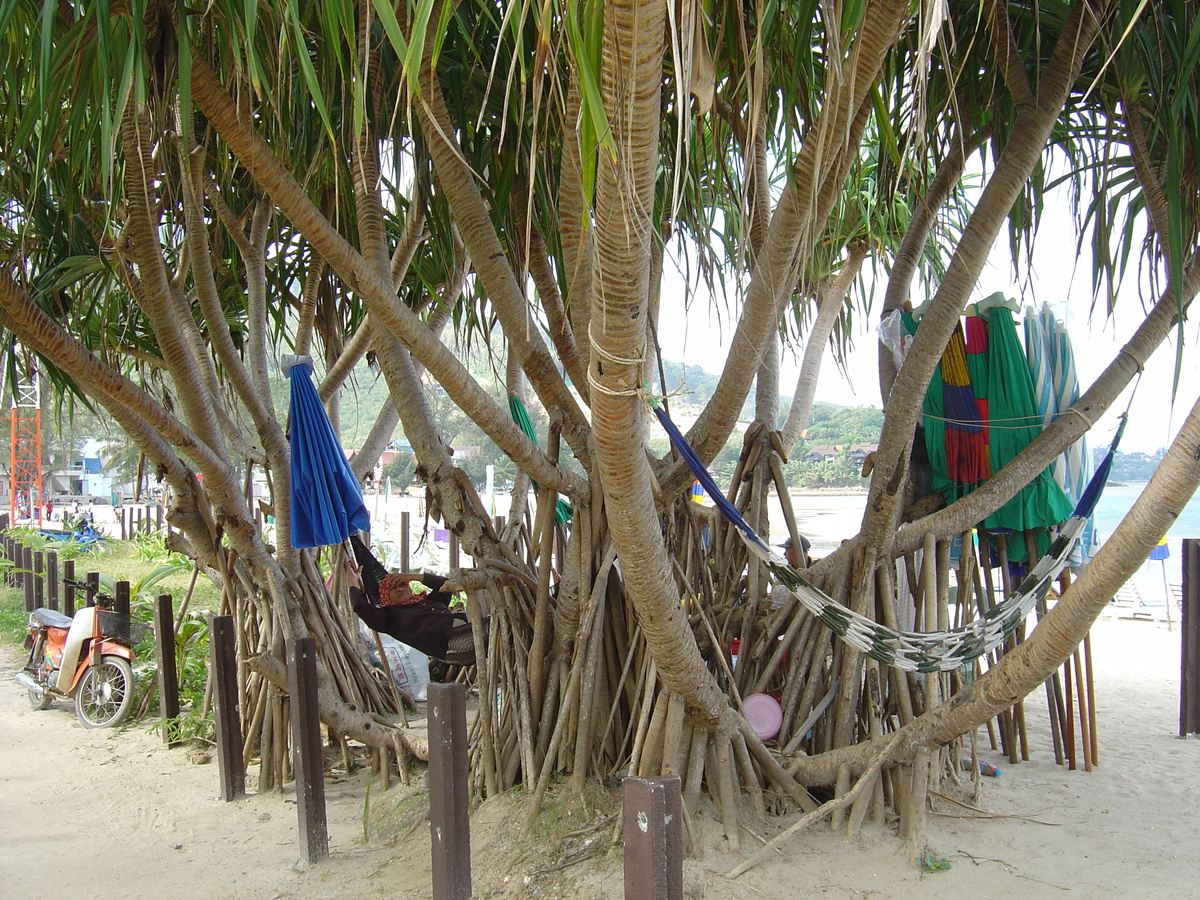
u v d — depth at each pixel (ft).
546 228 12.29
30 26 8.34
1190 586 15.34
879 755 10.16
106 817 12.66
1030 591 10.80
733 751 10.39
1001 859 10.02
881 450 10.93
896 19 7.47
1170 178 8.15
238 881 10.43
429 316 17.15
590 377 7.05
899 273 13.08
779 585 13.32
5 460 80.53
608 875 9.19
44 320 11.21
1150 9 10.00
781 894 9.04
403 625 13.76
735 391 10.09
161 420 13.16
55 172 11.91
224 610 15.93
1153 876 9.64
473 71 11.30
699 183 10.30
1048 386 12.50
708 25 6.54
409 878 10.09
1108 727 16.14
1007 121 11.97
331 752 15.51
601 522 11.32
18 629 28.09
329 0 6.42
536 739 11.63
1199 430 7.34
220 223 16.70
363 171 11.23
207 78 8.23
